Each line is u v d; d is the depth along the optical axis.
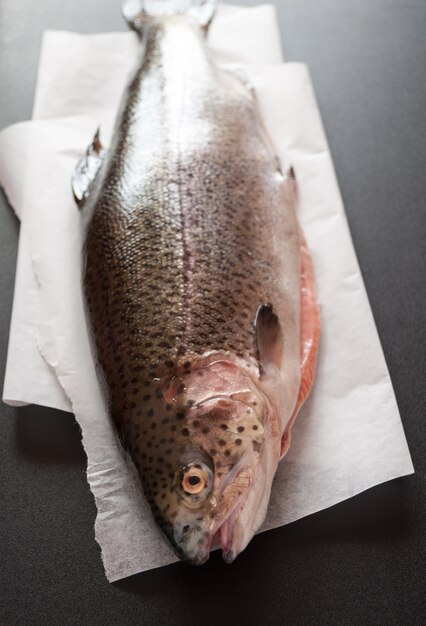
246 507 0.34
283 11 0.65
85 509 0.39
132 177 0.44
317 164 0.52
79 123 0.56
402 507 0.38
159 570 0.37
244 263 0.41
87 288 0.42
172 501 0.33
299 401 0.40
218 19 0.61
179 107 0.48
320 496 0.38
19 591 0.37
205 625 0.35
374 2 0.65
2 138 0.54
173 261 0.39
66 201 0.51
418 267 0.48
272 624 0.35
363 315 0.45
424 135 0.56
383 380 0.42
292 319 0.42
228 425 0.34
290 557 0.37
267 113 0.55
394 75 0.60
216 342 0.37
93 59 0.59
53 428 0.42
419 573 0.36
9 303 0.48
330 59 0.61
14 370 0.44
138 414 0.35
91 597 0.36
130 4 0.62
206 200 0.43
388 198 0.52
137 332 0.37
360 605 0.35
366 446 0.40
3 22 0.65
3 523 0.39
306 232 0.49
